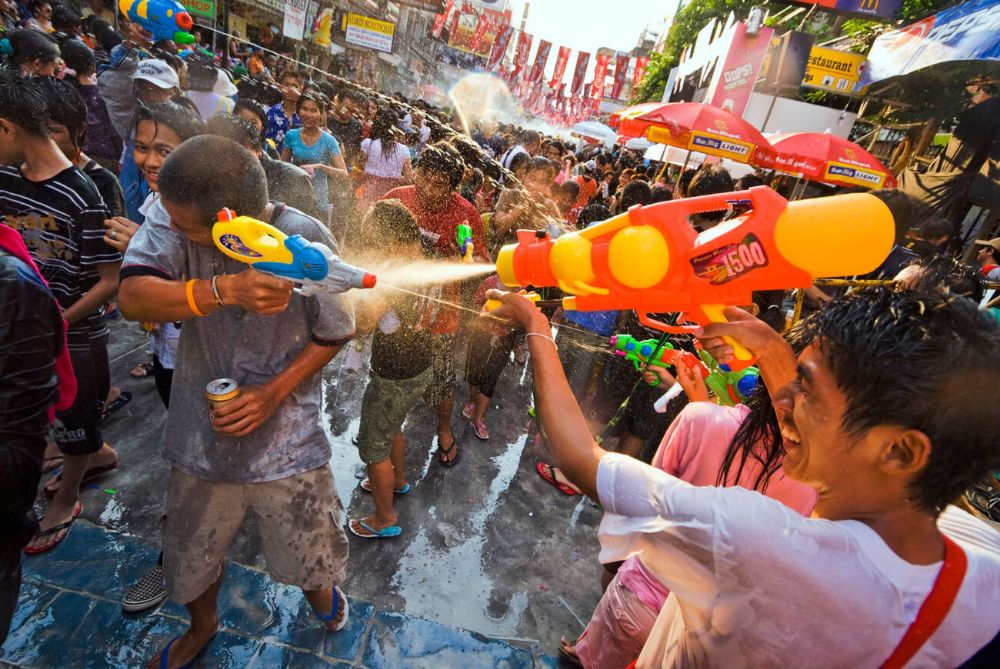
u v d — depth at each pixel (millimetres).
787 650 665
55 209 1891
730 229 795
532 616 2332
